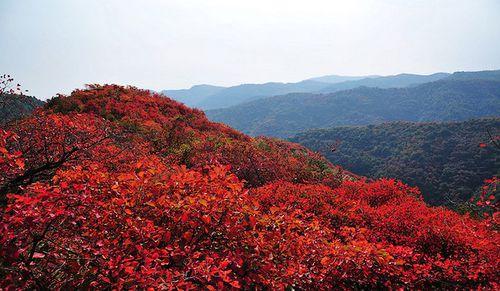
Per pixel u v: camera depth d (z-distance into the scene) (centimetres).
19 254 309
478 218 1072
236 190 432
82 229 388
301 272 443
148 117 2284
